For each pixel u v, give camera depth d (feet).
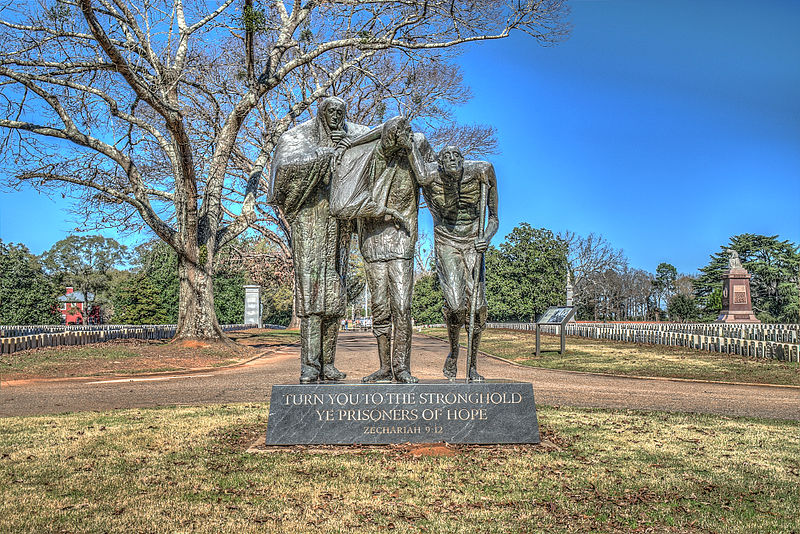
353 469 19.65
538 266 167.94
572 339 90.12
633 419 29.48
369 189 24.67
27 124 68.80
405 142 24.38
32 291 178.40
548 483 18.57
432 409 22.81
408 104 95.09
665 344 73.87
